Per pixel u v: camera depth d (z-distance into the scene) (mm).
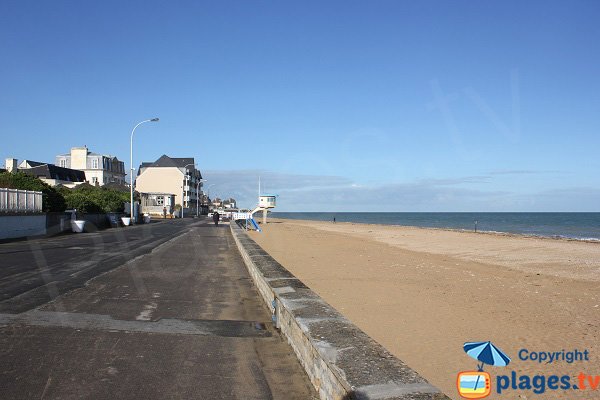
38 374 4754
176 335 6379
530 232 55438
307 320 5336
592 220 108625
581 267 18328
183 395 4379
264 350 5797
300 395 4438
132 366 5094
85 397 4250
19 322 6746
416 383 3459
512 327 8609
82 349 5609
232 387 4609
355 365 3834
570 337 8023
